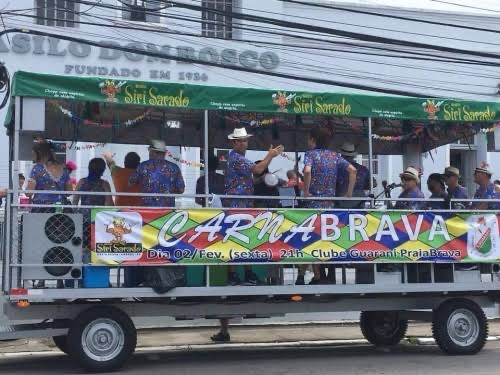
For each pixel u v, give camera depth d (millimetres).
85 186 9148
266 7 19984
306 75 19984
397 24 20703
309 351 10086
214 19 19719
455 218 9320
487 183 9906
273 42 19391
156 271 8242
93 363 7988
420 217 9172
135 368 8500
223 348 10375
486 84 21156
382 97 9234
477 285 9367
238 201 8852
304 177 8844
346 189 9297
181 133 10734
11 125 8977
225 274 8688
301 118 10031
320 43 20094
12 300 7723
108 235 8094
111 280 8961
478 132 10203
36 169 8664
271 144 11328
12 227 7895
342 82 19031
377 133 11000
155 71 18875
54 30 18250
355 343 10875
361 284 8953
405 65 20641
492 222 9484
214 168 9891
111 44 18516
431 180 9883
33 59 18000
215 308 8750
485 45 21250
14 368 8586
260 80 19641
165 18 19297
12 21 18078
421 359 9188
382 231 8992
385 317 10492
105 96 8172
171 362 9023
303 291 8688
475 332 9523
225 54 19422
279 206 9508
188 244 8312
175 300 8594
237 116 9578
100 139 10586
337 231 8828
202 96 8531
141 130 10625
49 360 9242
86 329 8039
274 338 11180
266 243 8570
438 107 9422
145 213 8242
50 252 7938
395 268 9164
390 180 17297
